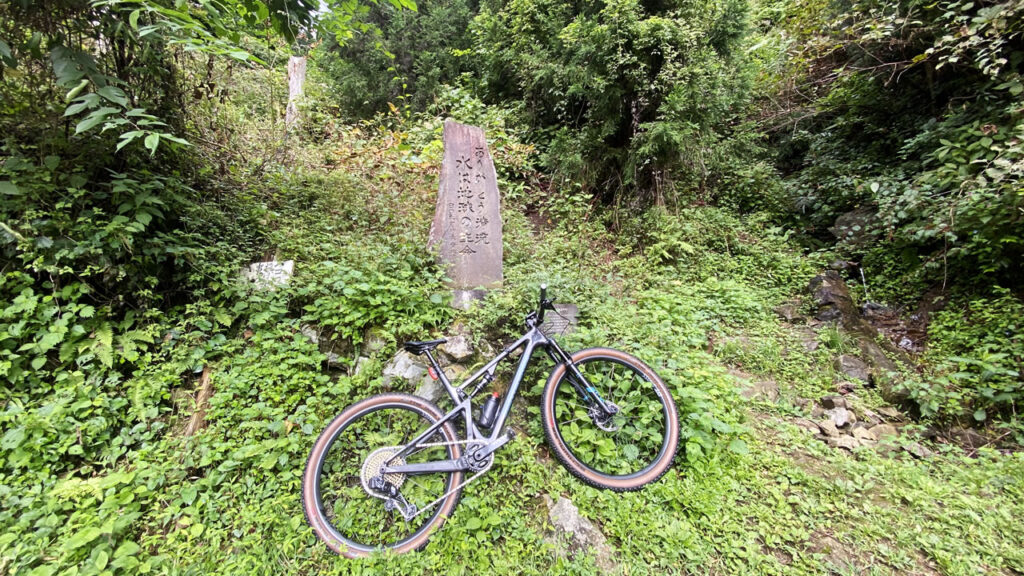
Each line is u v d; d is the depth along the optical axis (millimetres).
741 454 2537
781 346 3875
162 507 2117
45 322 2387
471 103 6484
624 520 2107
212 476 2207
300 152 4797
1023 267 3803
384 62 8438
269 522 2068
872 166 5410
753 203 6082
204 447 2309
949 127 4320
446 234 3574
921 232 3975
